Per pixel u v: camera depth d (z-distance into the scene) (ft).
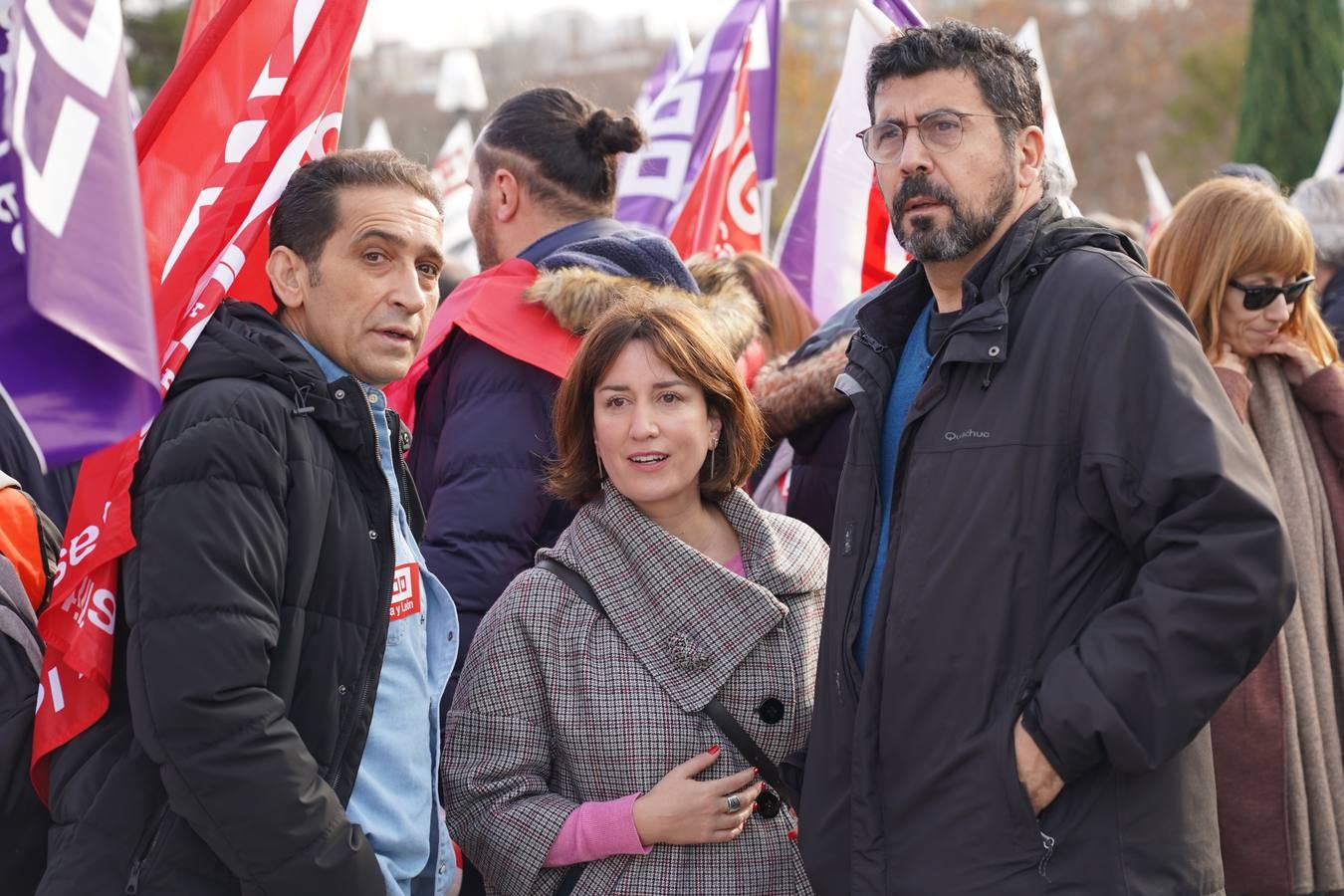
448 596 8.19
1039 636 7.01
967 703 7.03
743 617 8.39
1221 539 6.64
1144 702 6.63
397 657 7.68
